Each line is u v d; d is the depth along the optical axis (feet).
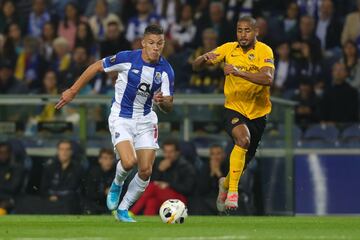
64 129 162.91
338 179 169.99
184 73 191.42
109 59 102.89
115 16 204.13
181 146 158.51
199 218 125.18
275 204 160.56
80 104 162.40
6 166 161.68
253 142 114.62
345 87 188.65
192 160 158.30
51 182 158.10
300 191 169.37
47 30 203.21
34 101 163.53
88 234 82.12
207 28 196.24
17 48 203.21
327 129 172.96
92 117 162.09
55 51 199.62
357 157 170.71
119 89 103.65
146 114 104.22
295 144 171.32
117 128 102.89
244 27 109.29
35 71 200.34
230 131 110.52
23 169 161.68
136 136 104.01
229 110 111.55
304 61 191.72
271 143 159.74
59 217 126.93
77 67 194.18
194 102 160.66
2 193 160.76
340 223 109.60
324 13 195.52
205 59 112.27
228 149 158.10
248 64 110.42
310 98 188.96
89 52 198.29
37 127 163.22
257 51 110.42
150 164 103.76
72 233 83.97
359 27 194.18
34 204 158.92
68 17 203.00
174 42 194.59
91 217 126.72
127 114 103.55
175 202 103.91
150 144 104.12
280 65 192.13
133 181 105.19
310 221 116.26
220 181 115.75
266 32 193.98
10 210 159.84
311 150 171.22
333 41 194.90
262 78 106.93
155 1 203.00
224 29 195.11
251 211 157.99
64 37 202.08
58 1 211.61
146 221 109.29
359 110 188.65
